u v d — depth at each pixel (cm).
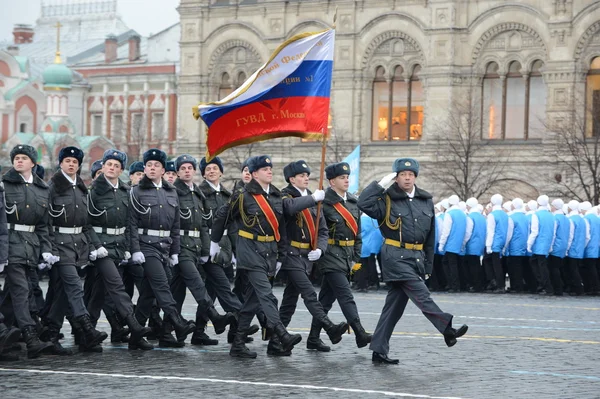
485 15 10506
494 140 10544
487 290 6103
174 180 3694
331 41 3153
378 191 2945
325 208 3180
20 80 16462
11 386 2534
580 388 2567
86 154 15012
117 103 15725
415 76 10900
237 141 3178
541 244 5806
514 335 3644
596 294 6053
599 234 6028
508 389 2541
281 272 3170
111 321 3384
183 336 3275
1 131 16200
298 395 2428
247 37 11556
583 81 10188
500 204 5994
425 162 10694
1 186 2928
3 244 2936
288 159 11512
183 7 11819
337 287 3150
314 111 3144
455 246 5984
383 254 2945
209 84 11775
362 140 11081
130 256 3306
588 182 10069
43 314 3297
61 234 3120
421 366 2898
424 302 2902
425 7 10712
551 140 10281
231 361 2978
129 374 2720
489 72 10606
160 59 16000
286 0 11319
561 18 10188
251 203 3047
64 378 2652
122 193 3303
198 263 3412
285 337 3012
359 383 2605
